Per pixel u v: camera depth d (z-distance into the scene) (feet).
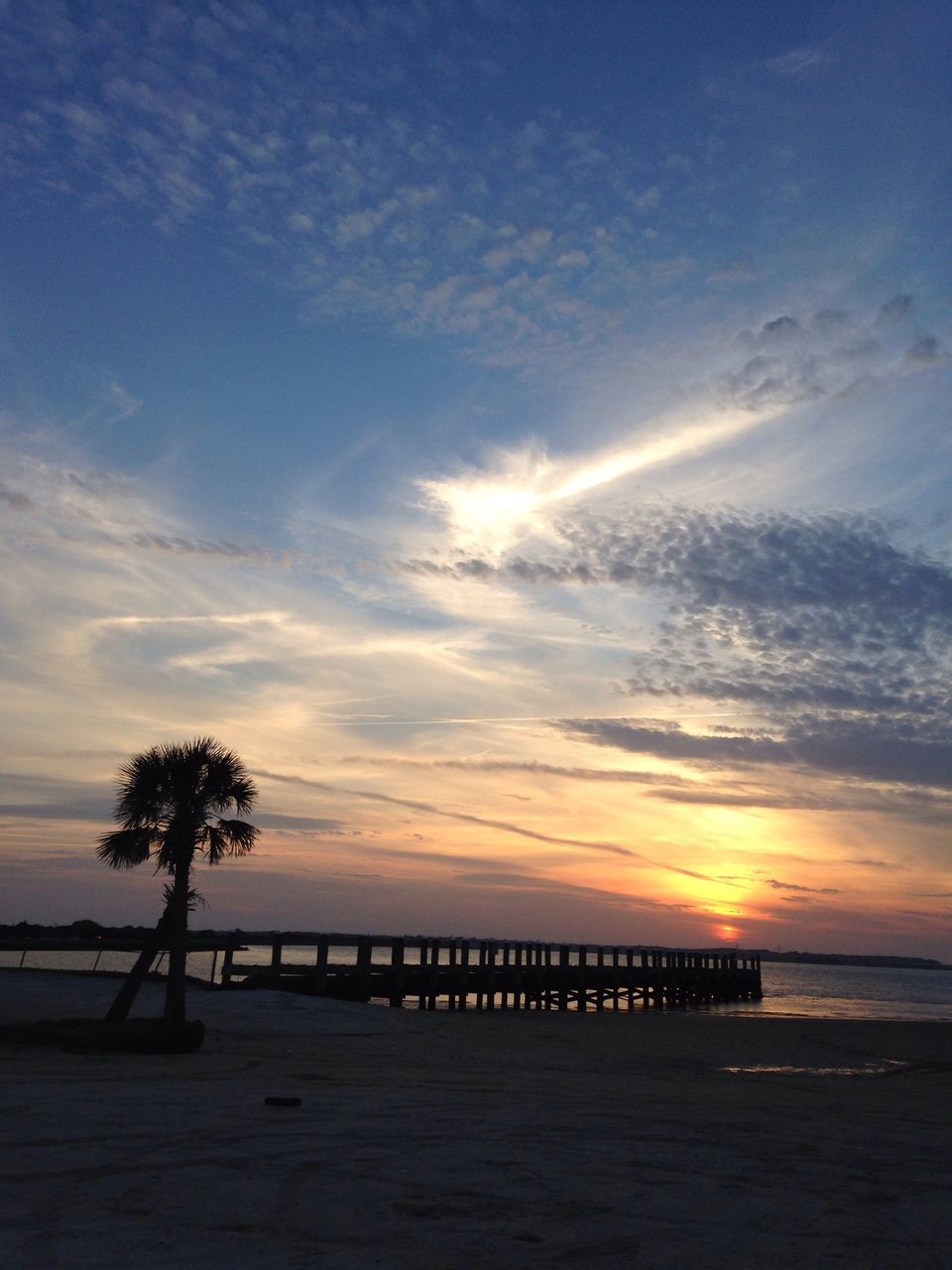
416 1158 29.63
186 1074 47.21
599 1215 24.44
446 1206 24.48
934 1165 33.76
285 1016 85.40
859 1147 36.45
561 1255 21.03
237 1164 27.45
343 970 132.87
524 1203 25.20
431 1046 74.38
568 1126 37.19
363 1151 30.14
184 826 63.57
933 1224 25.61
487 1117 38.04
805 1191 28.58
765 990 318.24
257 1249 20.07
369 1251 20.43
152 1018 62.39
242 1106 36.94
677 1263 21.01
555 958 313.73
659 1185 28.17
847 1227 24.82
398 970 140.87
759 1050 89.71
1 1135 29.25
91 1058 52.29
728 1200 26.91
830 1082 64.80
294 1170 27.14
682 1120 40.52
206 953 226.38
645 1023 117.91
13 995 84.23
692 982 230.48
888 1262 22.11
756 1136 37.58
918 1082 68.23
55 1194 23.30
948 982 572.92
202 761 65.57
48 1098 36.29
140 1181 24.95
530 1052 76.02
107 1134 30.27
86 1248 19.34
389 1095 42.93
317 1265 19.31
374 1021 89.71
